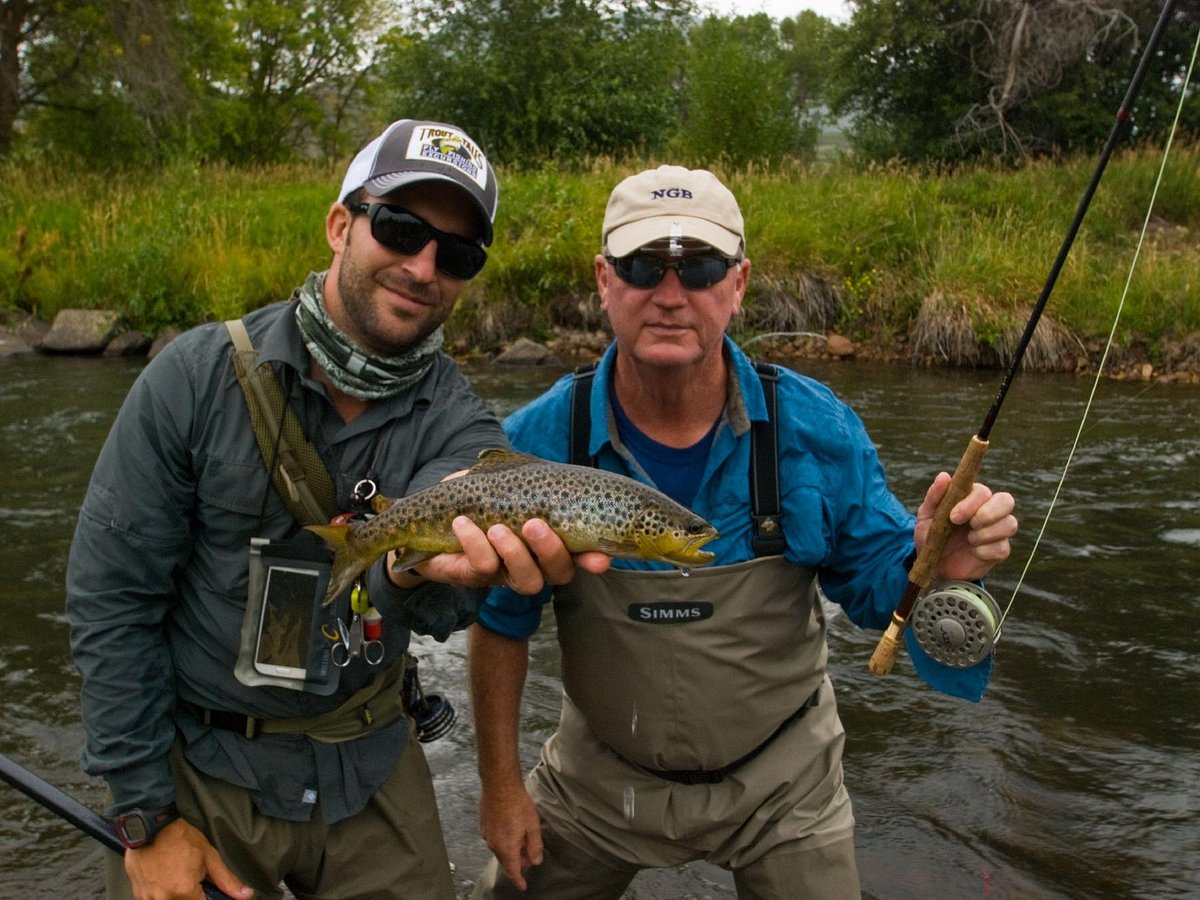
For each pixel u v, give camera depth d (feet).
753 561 9.07
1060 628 18.44
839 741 9.80
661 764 9.38
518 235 54.39
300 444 7.82
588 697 9.46
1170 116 82.33
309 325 7.80
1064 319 45.91
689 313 8.50
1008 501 8.21
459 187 7.59
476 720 9.88
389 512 7.42
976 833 12.95
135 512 7.63
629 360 9.05
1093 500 25.14
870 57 93.40
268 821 8.18
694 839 9.57
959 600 8.54
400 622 7.63
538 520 7.00
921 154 90.17
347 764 8.25
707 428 9.25
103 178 71.41
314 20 117.70
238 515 7.84
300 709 8.07
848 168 70.38
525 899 10.27
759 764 9.41
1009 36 84.23
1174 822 12.98
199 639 8.02
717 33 94.17
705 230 8.41
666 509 7.38
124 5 86.58
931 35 86.22
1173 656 17.34
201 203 57.16
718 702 9.12
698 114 79.46
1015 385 41.19
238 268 49.24
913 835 12.95
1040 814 13.25
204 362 7.84
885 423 33.42
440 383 8.38
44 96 94.99
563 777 10.09
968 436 31.40
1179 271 47.52
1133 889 11.83
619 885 10.28
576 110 92.02
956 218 54.49
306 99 120.06
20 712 15.56
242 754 8.06
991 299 46.80
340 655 7.91
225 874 7.99
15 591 19.69
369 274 7.59
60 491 25.48
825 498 9.18
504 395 38.24
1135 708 15.74
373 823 8.53
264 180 71.92
